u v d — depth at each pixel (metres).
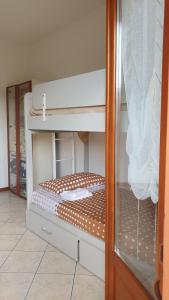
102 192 3.08
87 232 2.31
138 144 1.32
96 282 2.13
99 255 2.16
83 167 4.01
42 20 3.84
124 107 1.54
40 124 2.79
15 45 4.81
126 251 1.58
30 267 2.35
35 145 4.34
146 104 1.22
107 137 1.62
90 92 2.01
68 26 4.04
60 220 2.64
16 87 4.40
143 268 1.37
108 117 1.60
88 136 3.85
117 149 1.61
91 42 3.67
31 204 3.15
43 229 2.89
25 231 3.14
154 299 1.09
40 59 4.73
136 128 1.34
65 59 4.17
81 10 3.53
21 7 3.40
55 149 4.25
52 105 2.53
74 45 3.97
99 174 3.76
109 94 1.58
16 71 4.87
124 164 1.60
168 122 0.68
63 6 3.40
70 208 2.55
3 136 4.87
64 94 2.33
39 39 4.67
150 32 1.18
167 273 0.67
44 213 2.88
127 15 1.43
